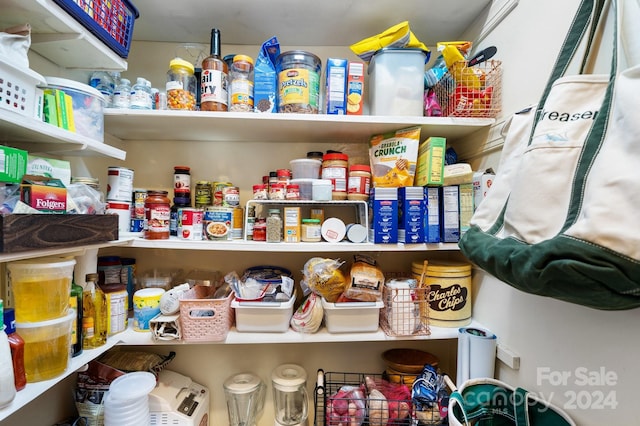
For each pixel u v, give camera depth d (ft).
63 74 3.12
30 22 2.40
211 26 3.74
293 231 3.34
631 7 1.92
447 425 3.05
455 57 3.30
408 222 3.28
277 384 3.60
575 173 1.84
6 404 1.92
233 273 3.55
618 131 1.62
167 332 3.10
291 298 3.39
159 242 3.21
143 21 3.62
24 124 2.02
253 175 4.13
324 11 3.49
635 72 1.62
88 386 3.16
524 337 2.84
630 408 1.94
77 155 3.06
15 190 2.01
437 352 4.30
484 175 3.18
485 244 2.31
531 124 2.30
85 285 2.94
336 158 3.57
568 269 1.59
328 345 4.22
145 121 3.25
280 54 3.43
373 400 3.19
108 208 3.16
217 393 4.10
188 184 3.77
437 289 3.53
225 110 3.27
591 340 2.21
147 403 3.07
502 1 3.24
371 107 3.63
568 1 2.49
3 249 1.79
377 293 3.29
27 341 2.24
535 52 2.82
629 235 1.46
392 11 3.51
